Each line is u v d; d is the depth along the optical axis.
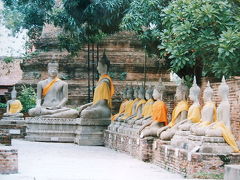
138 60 39.34
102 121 27.67
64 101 29.73
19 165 16.84
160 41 23.64
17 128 30.97
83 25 29.91
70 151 23.06
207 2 18.28
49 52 40.19
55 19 29.17
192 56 19.33
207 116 15.85
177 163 15.89
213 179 14.41
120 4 24.66
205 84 21.55
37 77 39.84
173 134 17.95
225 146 15.00
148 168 17.31
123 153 22.78
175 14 18.92
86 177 14.46
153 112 19.91
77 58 39.44
